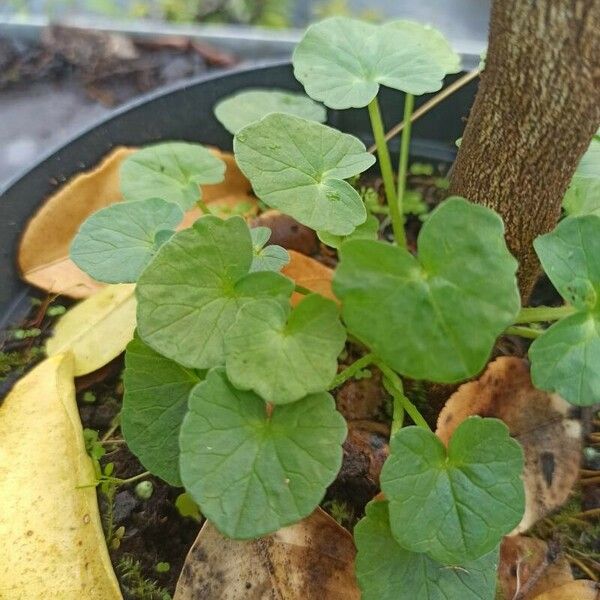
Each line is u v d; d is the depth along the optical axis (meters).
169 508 0.20
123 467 0.21
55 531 0.18
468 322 0.14
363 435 0.20
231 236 0.17
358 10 0.42
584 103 0.16
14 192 0.25
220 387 0.15
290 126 0.18
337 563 0.18
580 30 0.15
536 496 0.19
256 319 0.15
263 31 0.38
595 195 0.21
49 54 0.39
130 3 0.42
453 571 0.16
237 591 0.18
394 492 0.15
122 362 0.23
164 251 0.16
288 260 0.19
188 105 0.28
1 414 0.20
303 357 0.15
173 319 0.16
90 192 0.25
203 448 0.14
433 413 0.21
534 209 0.19
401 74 0.20
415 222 0.27
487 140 0.18
